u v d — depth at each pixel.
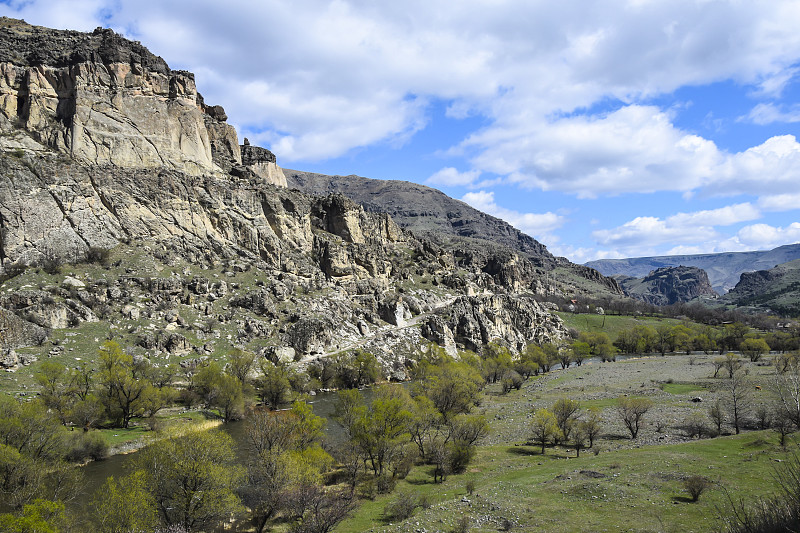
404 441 65.94
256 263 163.50
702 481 40.09
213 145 193.62
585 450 66.19
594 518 37.72
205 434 47.38
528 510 41.41
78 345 99.38
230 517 47.94
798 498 15.42
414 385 104.94
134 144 153.62
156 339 109.75
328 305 163.50
